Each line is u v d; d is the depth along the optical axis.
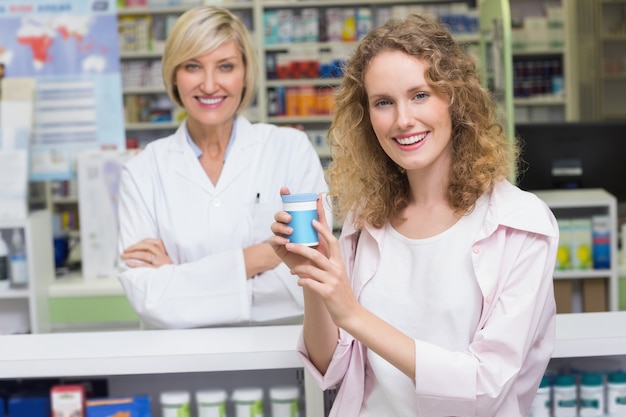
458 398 1.50
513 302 1.55
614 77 7.11
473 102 1.63
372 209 1.72
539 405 2.11
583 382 2.11
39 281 3.86
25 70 4.26
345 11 6.83
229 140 2.52
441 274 1.61
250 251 2.35
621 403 2.10
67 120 4.29
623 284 3.91
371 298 1.68
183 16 2.38
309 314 1.68
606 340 1.93
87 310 3.94
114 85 4.28
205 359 1.96
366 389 1.74
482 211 1.63
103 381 2.16
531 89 7.04
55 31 4.25
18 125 4.22
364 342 1.52
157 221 2.46
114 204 4.06
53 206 6.37
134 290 2.33
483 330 1.54
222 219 2.44
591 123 4.08
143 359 1.97
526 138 4.10
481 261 1.58
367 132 1.75
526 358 1.66
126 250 2.41
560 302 3.87
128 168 2.49
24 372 1.97
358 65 1.66
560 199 3.75
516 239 1.57
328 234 1.52
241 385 2.16
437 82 1.54
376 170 1.74
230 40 2.39
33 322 3.80
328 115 6.79
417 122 1.56
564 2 6.98
